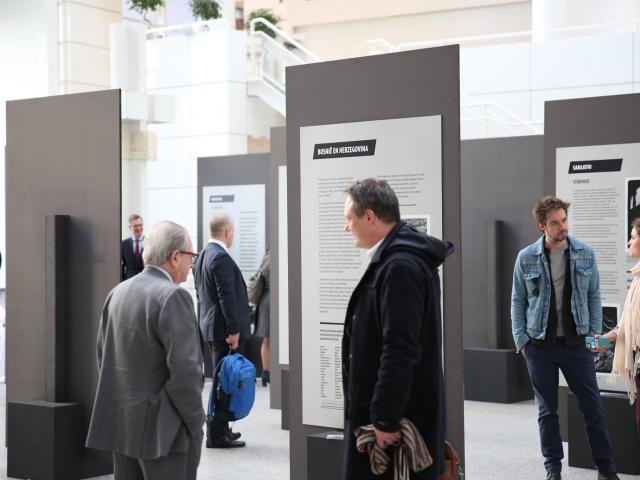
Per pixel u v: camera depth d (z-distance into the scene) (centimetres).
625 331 607
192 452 436
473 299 1074
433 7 2386
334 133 522
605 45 1493
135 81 1467
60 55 1644
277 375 919
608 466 611
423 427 378
